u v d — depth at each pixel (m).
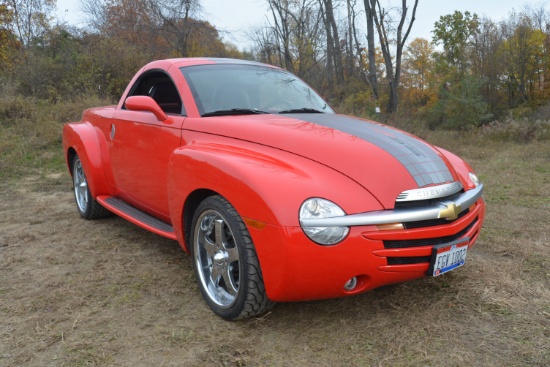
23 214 5.24
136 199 3.98
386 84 37.81
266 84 3.89
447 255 2.57
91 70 15.31
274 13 28.58
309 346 2.43
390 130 3.24
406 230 2.43
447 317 2.71
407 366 2.24
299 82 4.24
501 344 2.42
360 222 2.33
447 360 2.28
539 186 6.55
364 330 2.58
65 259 3.77
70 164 5.18
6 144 9.01
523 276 3.33
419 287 3.12
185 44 27.64
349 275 2.36
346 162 2.59
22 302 2.99
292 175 2.46
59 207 5.57
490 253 3.83
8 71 15.73
